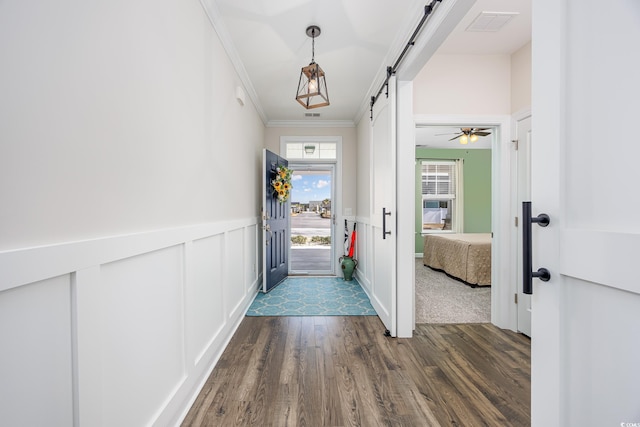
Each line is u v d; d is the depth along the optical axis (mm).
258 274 3676
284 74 2871
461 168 6551
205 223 1808
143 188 1155
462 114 2588
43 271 713
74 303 815
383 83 2643
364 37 2244
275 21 2045
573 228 727
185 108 1538
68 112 802
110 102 966
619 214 624
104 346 940
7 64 643
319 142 4508
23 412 688
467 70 2600
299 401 1548
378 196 2859
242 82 2799
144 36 1158
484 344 2250
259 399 1565
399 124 2379
